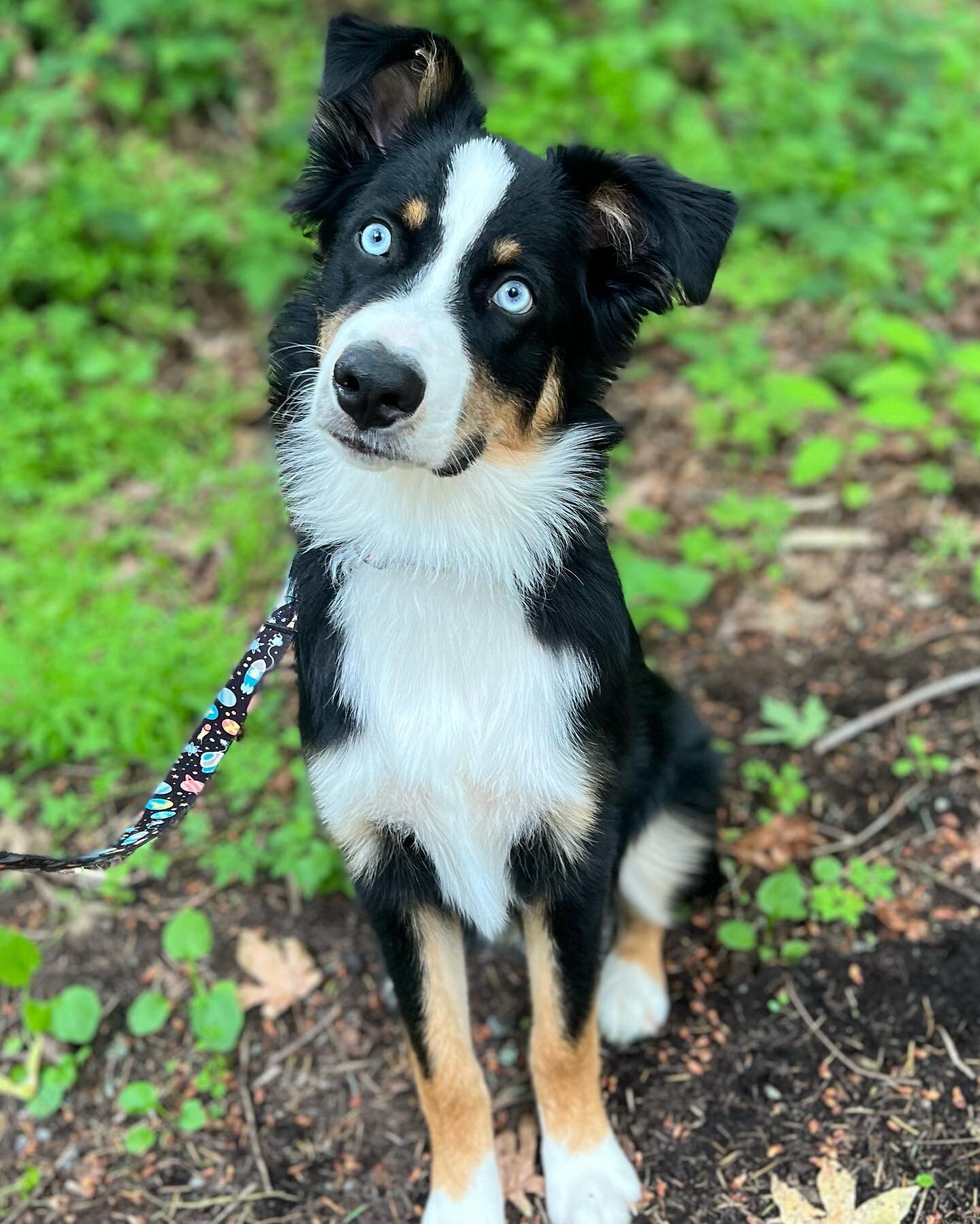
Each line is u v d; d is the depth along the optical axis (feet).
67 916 2.09
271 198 3.74
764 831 2.10
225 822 2.23
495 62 4.14
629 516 2.69
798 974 1.90
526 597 1.56
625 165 1.49
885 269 3.35
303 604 1.62
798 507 2.83
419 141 1.57
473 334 1.43
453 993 1.67
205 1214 1.71
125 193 3.62
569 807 1.58
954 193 3.70
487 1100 1.68
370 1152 1.76
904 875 2.02
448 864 1.63
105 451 3.11
